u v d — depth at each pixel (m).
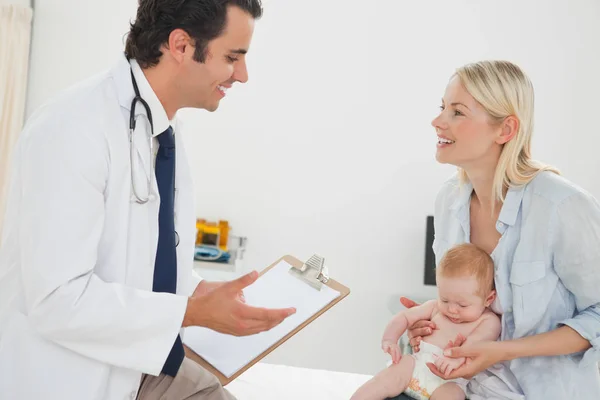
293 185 3.54
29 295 1.14
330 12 3.45
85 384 1.20
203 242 3.44
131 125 1.26
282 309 1.24
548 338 1.31
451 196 1.62
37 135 1.16
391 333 1.58
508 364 1.42
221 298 1.21
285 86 3.50
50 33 3.52
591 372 1.37
